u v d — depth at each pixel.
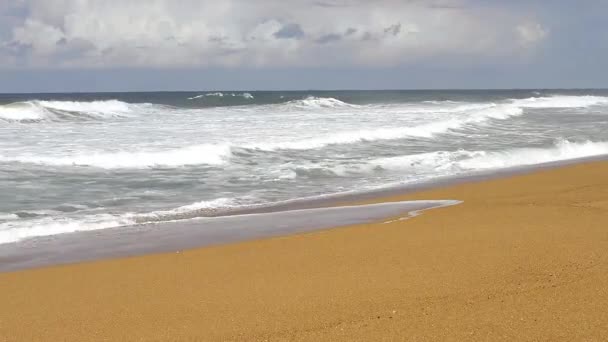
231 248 8.78
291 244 8.83
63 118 29.30
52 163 16.31
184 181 15.11
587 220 9.41
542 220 9.60
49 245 9.52
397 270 6.90
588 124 30.98
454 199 13.14
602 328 4.74
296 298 6.05
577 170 17.36
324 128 25.88
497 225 9.37
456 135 25.69
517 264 6.75
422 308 5.47
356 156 19.56
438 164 18.53
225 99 62.94
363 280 6.56
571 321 4.91
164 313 5.84
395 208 12.34
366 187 15.05
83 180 14.73
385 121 29.91
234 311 5.76
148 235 10.20
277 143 20.47
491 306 5.38
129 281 7.14
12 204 12.13
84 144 19.39
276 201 13.29
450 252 7.60
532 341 4.58
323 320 5.33
